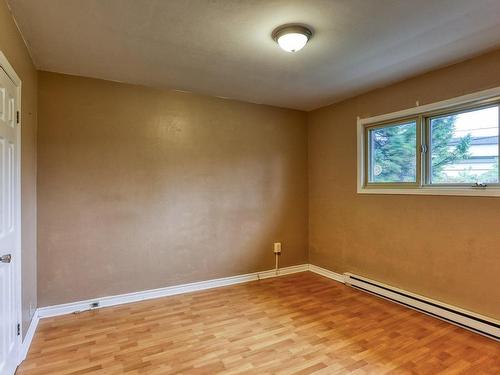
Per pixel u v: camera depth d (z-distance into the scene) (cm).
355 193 373
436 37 228
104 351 224
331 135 408
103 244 312
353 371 199
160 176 342
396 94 324
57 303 292
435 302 280
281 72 298
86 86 306
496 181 252
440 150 295
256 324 268
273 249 418
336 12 196
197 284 362
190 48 246
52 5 186
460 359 213
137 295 328
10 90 192
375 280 347
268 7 190
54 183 291
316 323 269
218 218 377
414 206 307
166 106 346
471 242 262
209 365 206
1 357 171
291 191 433
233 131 388
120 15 199
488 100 254
